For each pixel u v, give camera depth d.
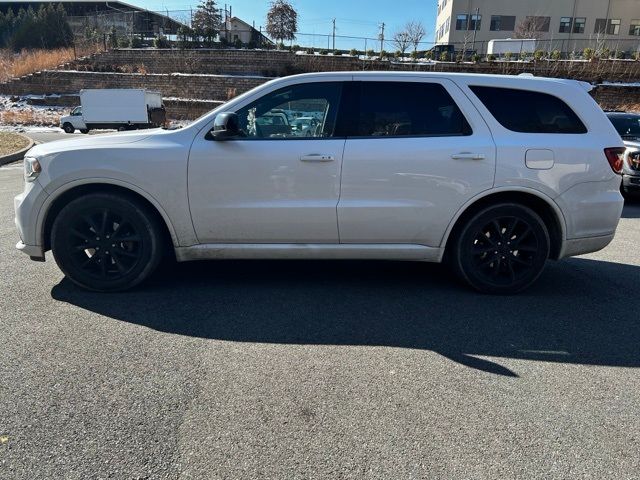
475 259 4.32
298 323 3.71
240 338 3.45
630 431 2.51
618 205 4.30
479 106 4.16
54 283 4.45
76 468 2.19
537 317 3.91
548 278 4.91
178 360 3.13
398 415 2.60
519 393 2.83
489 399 2.76
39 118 37.00
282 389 2.82
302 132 4.13
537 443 2.40
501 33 57.31
